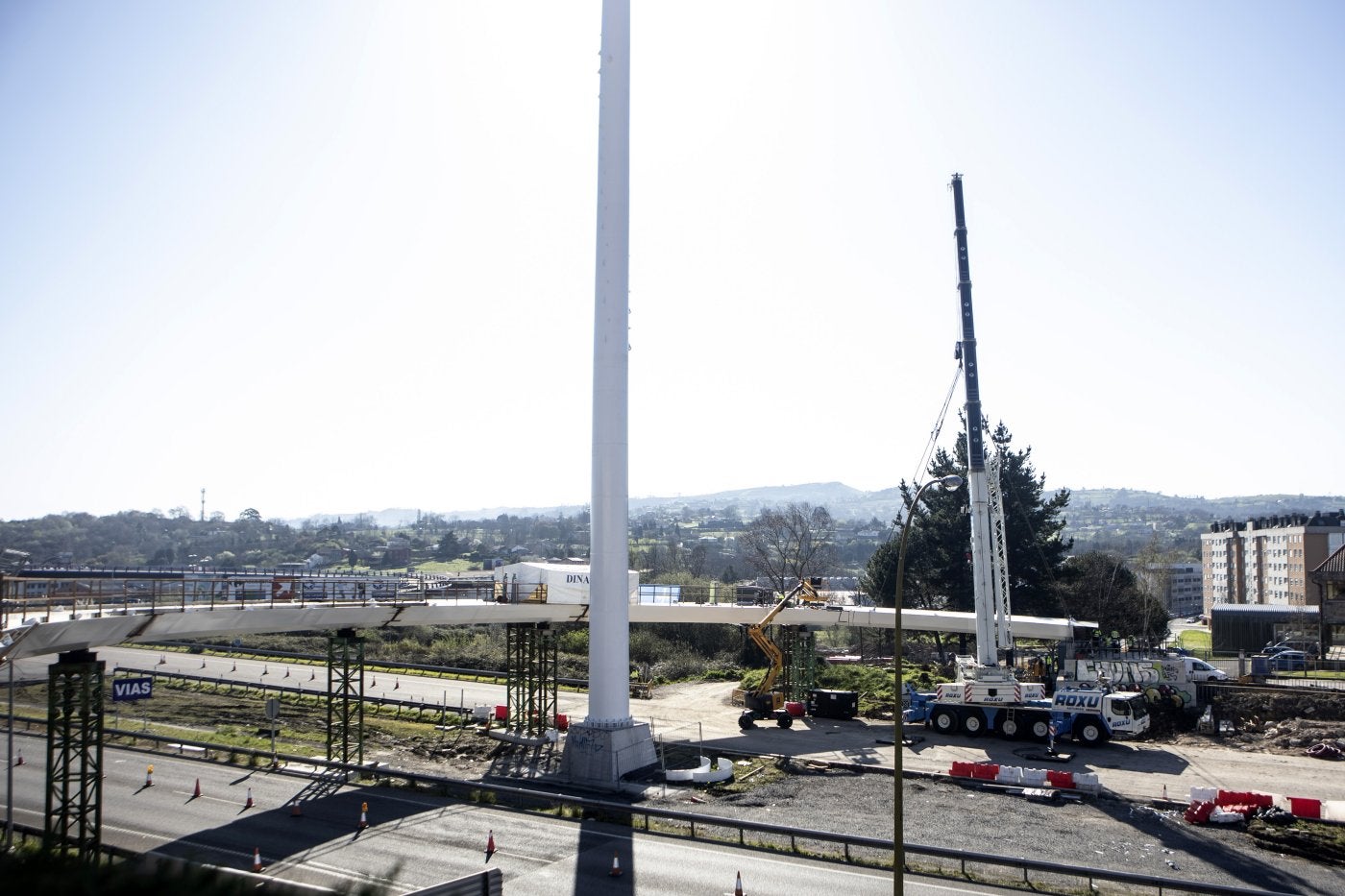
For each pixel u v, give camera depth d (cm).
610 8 4069
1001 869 2752
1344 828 3112
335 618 3800
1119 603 8262
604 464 3969
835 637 10350
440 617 4216
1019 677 5612
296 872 2652
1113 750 4581
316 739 4738
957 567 7438
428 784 3741
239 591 4009
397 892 2452
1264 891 2341
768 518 13462
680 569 14450
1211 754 4488
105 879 1312
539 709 4784
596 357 4003
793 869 2712
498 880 1912
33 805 3425
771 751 4519
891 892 2519
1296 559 11988
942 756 4425
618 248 4012
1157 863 2797
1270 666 6631
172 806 3403
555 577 4791
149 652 8719
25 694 6194
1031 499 7500
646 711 5788
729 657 8225
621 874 2655
